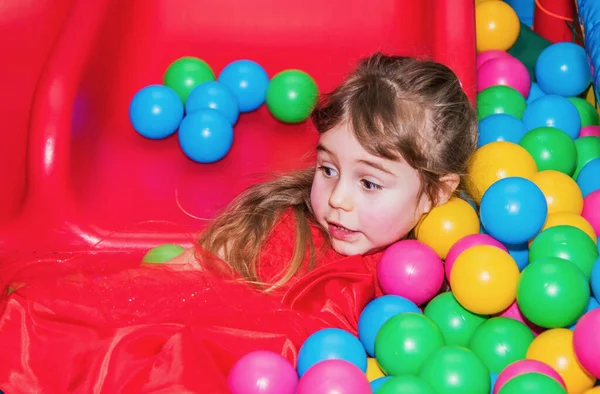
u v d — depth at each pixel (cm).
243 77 263
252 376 162
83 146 241
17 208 232
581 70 283
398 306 192
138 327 177
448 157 204
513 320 189
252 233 218
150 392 158
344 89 200
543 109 261
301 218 220
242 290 194
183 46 278
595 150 255
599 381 181
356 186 197
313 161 255
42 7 270
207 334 181
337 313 204
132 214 237
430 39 262
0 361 169
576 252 194
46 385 167
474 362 165
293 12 281
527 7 358
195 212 240
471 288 186
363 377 157
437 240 208
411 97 198
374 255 216
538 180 220
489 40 300
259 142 262
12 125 253
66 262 196
